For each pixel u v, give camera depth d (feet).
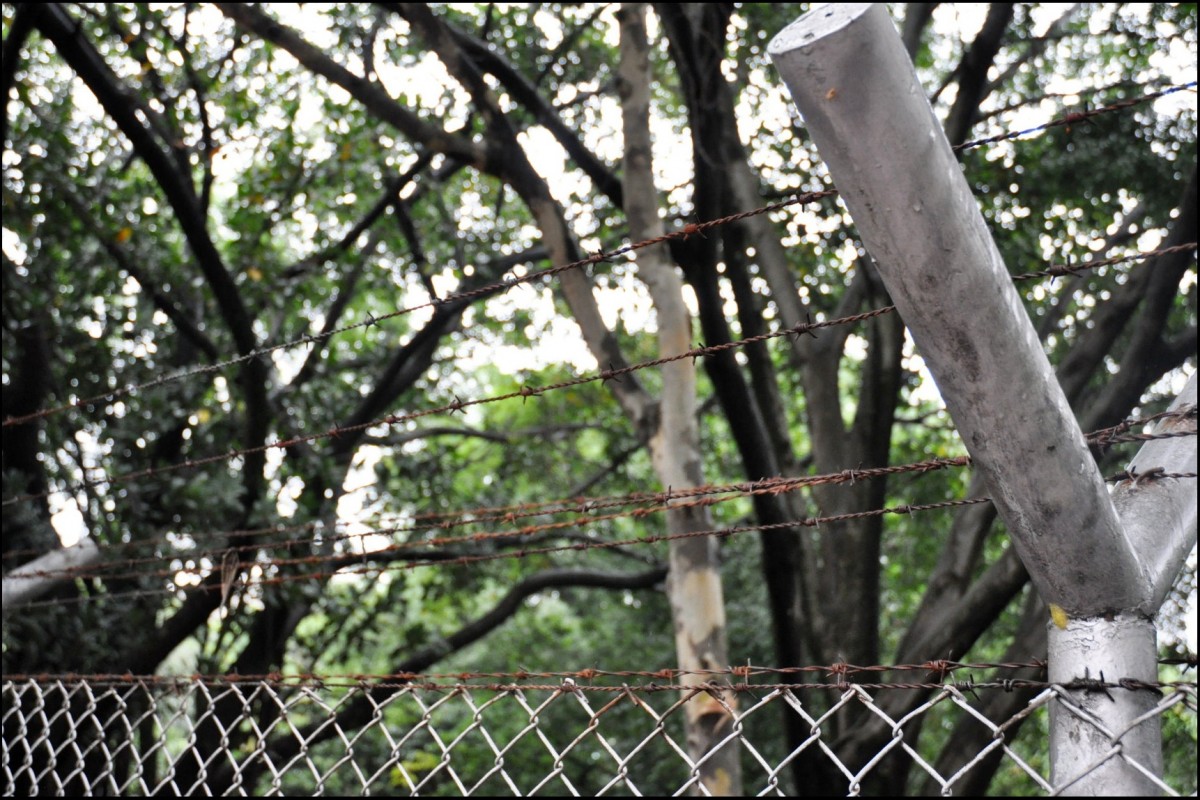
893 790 23.85
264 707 29.60
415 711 44.75
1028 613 26.48
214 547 25.85
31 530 26.35
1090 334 26.55
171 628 26.71
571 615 49.67
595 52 34.88
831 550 26.71
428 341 33.71
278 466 29.68
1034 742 32.96
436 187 34.55
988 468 4.60
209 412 30.25
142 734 26.50
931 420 36.88
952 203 4.07
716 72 24.14
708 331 23.57
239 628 30.81
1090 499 4.56
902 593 40.01
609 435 40.73
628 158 25.64
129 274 31.73
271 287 32.37
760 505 24.22
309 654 32.53
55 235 29.91
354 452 32.45
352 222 36.29
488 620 35.50
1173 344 25.94
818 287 33.09
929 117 4.00
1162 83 28.25
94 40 33.04
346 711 32.68
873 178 4.04
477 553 34.30
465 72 26.04
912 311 4.31
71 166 30.12
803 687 5.33
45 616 25.41
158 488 27.73
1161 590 5.06
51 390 29.68
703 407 38.68
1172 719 22.08
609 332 25.39
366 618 32.99
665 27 24.22
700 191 23.65
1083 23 32.65
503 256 36.55
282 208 34.09
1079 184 28.09
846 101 3.92
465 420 51.78
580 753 42.91
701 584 23.27
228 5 25.49
